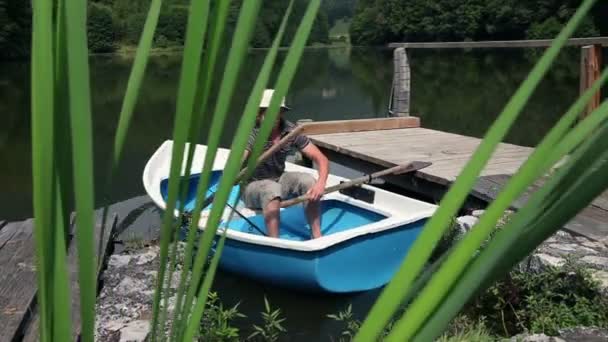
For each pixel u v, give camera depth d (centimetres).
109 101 1416
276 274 367
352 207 459
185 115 31
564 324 264
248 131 37
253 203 410
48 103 30
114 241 445
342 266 364
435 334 29
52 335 31
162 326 39
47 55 29
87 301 29
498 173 569
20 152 903
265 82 37
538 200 28
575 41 639
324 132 854
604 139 26
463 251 29
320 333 340
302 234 446
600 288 287
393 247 381
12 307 277
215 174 495
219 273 418
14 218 602
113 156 34
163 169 545
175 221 40
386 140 790
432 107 1586
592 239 378
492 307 295
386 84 2092
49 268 31
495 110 1503
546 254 347
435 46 844
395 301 30
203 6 30
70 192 31
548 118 1213
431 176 584
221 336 247
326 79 2289
